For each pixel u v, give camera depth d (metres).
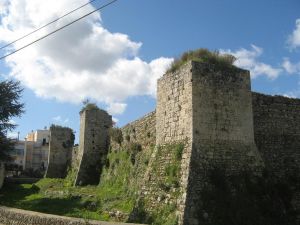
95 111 46.88
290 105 27.52
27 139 125.81
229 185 21.16
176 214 19.91
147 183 23.45
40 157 108.94
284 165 26.05
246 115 23.22
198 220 19.44
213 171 21.09
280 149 26.25
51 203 31.86
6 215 23.11
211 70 22.91
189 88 22.39
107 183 37.94
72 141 60.41
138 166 30.80
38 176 78.38
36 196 37.81
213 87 22.69
